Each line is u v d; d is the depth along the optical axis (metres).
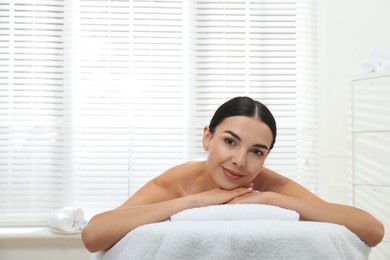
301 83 2.46
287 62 2.46
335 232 0.64
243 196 0.85
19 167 2.33
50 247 2.12
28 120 2.37
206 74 2.45
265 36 2.47
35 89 2.37
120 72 2.40
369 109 1.97
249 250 0.59
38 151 2.34
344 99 2.43
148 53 2.43
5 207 2.31
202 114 2.43
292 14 2.47
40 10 2.40
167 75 2.44
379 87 1.93
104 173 2.37
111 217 0.79
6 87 2.36
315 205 0.87
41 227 2.29
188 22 2.46
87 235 0.78
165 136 2.41
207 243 0.59
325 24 2.45
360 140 2.00
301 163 2.42
